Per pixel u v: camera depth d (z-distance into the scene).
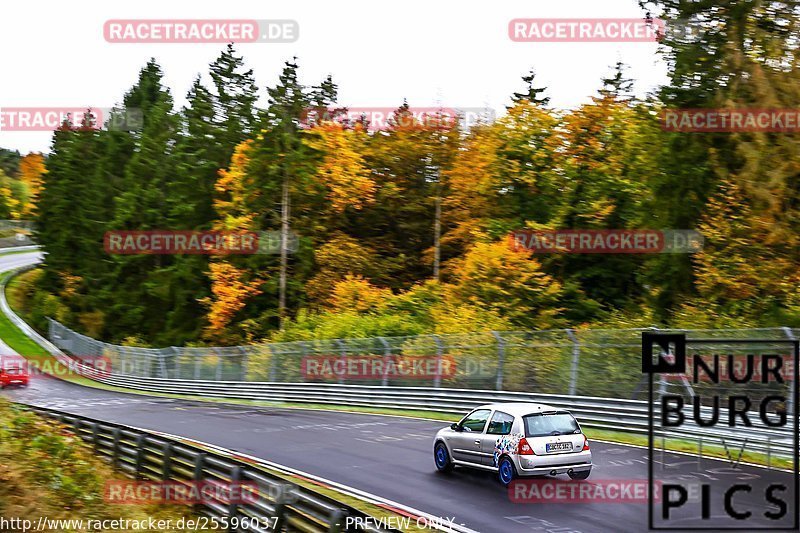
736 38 46.19
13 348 100.19
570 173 67.62
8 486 17.34
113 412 50.81
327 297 78.44
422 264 84.94
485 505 19.81
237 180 82.25
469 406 39.19
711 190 50.69
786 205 43.31
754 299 45.75
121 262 110.81
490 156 72.19
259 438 34.47
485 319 54.69
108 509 18.97
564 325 58.28
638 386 31.80
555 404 34.38
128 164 126.12
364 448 30.28
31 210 146.50
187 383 67.06
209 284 95.75
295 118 82.19
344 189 80.50
